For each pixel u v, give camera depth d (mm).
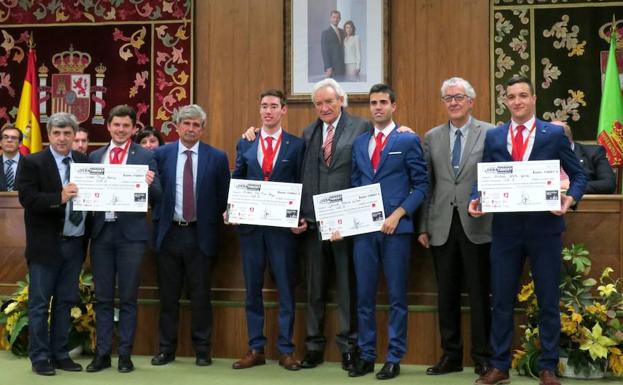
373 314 4266
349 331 4445
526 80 3906
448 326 4312
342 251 4418
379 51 6578
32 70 6934
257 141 4602
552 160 3789
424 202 4371
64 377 4195
